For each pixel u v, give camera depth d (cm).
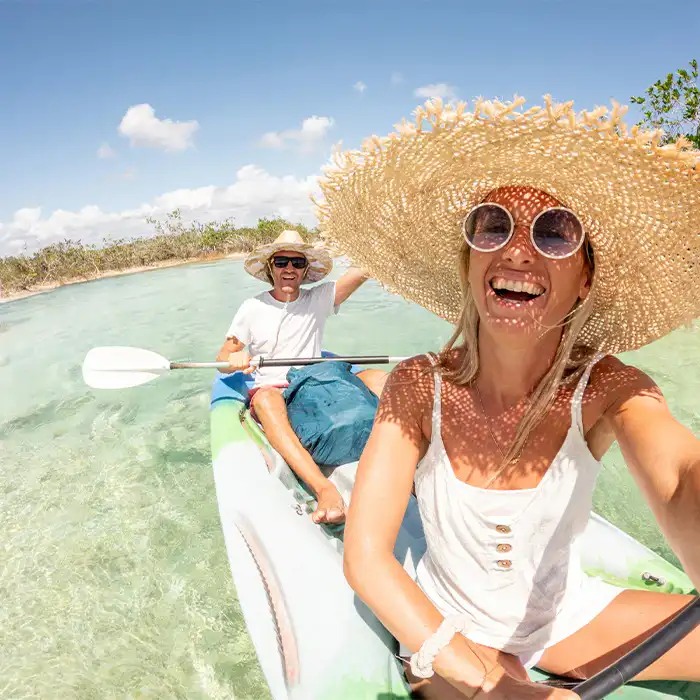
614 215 66
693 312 72
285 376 207
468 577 77
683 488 52
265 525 129
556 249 63
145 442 226
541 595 76
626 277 71
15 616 139
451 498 74
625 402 66
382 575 68
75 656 126
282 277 208
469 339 75
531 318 65
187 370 316
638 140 58
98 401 276
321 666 89
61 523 175
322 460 158
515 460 71
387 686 85
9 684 120
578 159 62
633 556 112
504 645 78
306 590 105
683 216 63
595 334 80
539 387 70
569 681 81
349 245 91
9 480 203
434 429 75
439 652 63
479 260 67
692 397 222
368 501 73
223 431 179
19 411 272
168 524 171
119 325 454
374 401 167
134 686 118
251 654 124
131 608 139
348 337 355
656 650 57
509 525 72
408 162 72
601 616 79
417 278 91
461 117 63
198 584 146
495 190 72
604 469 180
